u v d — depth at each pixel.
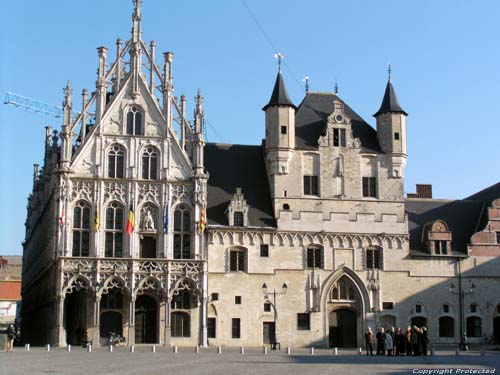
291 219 78.94
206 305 74.06
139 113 76.81
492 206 84.44
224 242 77.12
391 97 83.62
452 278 81.88
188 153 77.25
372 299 79.50
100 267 71.50
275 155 80.19
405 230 81.25
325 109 86.75
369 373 38.12
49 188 84.44
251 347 75.00
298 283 78.06
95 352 60.09
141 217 74.56
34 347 71.62
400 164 82.44
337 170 81.31
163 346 71.50
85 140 74.88
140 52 77.88
